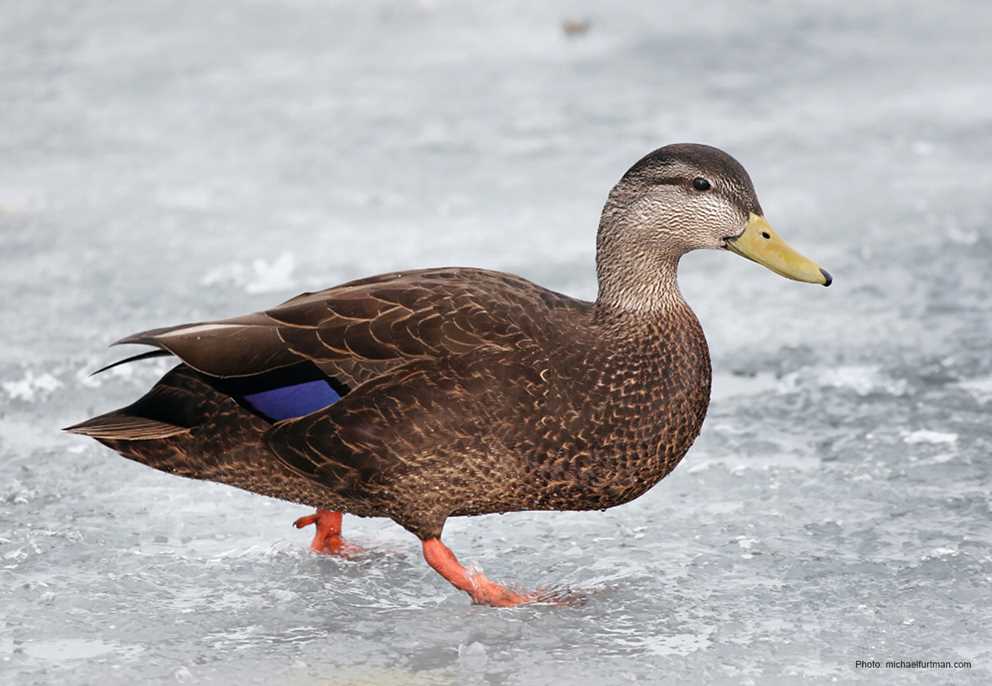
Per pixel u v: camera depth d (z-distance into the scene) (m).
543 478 8.97
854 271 15.02
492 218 16.55
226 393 8.85
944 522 9.84
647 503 10.38
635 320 9.33
